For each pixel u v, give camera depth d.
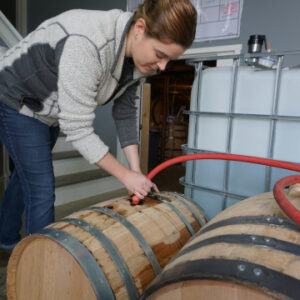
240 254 0.53
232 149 1.40
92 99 0.96
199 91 1.45
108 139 3.57
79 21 0.89
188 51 2.82
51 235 0.79
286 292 0.43
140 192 1.02
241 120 1.36
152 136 5.39
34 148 1.21
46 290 0.87
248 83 1.31
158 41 0.84
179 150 6.04
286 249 0.53
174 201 1.12
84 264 0.73
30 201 1.28
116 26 0.90
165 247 0.90
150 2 0.84
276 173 1.31
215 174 1.48
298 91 1.19
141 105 3.09
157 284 0.55
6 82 1.12
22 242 0.88
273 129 1.26
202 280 0.50
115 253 0.78
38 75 1.05
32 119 1.18
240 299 0.47
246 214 0.72
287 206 0.61
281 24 2.34
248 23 2.49
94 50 0.88
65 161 2.79
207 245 0.60
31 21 4.05
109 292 0.72
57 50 0.90
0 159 2.60
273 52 1.18
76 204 2.69
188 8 0.79
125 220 0.89
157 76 6.36
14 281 0.97
